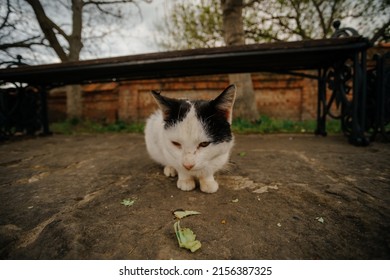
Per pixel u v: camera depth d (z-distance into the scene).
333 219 1.49
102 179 2.38
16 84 5.59
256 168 2.63
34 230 1.42
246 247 1.22
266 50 3.34
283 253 1.18
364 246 1.23
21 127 5.98
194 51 3.49
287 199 1.79
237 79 6.80
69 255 1.18
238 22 6.50
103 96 9.18
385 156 3.03
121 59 3.80
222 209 1.64
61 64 4.13
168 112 2.01
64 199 1.87
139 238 1.30
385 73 3.83
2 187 2.17
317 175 2.35
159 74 5.24
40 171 2.71
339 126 6.12
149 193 1.96
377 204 1.67
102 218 1.53
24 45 5.68
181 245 1.21
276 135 5.39
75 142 5.05
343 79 4.04
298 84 7.93
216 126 1.94
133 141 5.11
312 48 3.29
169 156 2.07
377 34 6.03
